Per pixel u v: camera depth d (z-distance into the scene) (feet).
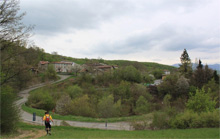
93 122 89.30
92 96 180.96
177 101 163.63
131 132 53.11
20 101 152.35
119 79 271.28
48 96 148.36
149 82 305.73
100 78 270.87
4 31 54.08
